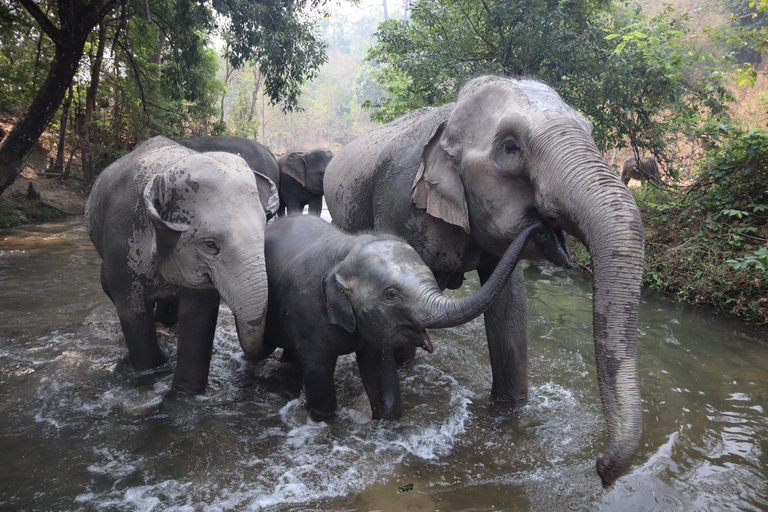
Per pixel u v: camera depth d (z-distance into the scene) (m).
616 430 2.03
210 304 3.64
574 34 8.95
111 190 3.85
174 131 17.33
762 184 6.89
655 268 6.98
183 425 3.37
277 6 11.21
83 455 3.01
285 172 10.88
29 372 3.99
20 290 5.96
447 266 3.38
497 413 3.56
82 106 15.70
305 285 3.36
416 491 2.75
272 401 3.77
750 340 4.98
